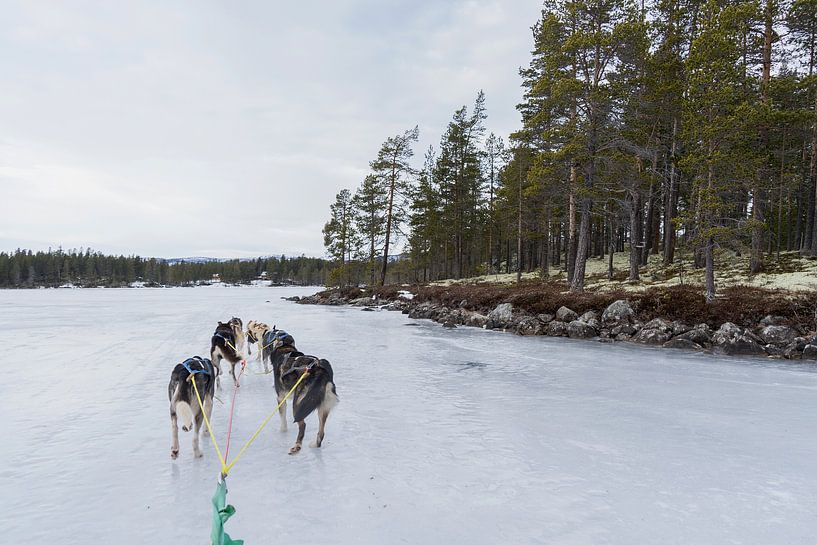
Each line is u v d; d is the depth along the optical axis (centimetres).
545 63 2420
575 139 2147
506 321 2080
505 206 3800
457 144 4572
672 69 2494
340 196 5806
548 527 400
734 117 1752
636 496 463
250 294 7362
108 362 1180
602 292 2170
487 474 516
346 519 414
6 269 11331
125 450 585
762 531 396
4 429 664
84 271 12719
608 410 783
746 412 773
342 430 671
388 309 3241
